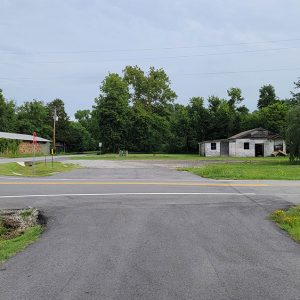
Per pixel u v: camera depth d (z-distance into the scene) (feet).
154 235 29.66
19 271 21.34
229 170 93.30
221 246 26.50
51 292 18.03
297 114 148.87
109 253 24.72
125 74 344.49
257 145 230.89
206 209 40.98
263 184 65.46
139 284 18.99
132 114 306.14
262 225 33.55
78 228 32.40
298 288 18.52
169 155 251.60
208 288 18.45
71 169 109.09
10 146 222.69
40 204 44.98
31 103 355.77
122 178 78.38
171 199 47.80
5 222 37.42
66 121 363.56
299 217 35.83
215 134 292.20
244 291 18.08
